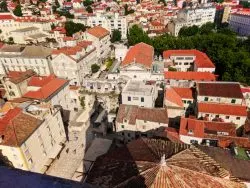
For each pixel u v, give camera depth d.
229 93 58.69
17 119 44.75
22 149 41.62
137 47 86.75
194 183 18.98
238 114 53.69
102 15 139.38
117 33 130.00
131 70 73.56
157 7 192.00
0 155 42.56
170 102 59.06
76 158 52.19
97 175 22.77
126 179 20.56
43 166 48.84
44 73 91.12
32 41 139.88
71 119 67.75
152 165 20.77
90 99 71.75
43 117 47.97
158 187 18.78
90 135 59.78
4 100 72.94
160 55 96.94
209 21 161.12
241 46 100.12
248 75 74.81
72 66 82.50
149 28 145.00
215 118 55.34
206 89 60.59
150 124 51.72
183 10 154.50
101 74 89.38
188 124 48.62
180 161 21.08
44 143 48.84
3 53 91.44
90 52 93.25
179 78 73.81
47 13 172.00
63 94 68.69
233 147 38.50
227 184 19.84
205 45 96.81
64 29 142.12
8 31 150.00
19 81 69.69
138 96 56.66
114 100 69.12
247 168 33.25
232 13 167.12
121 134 54.59
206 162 22.06
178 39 102.19
